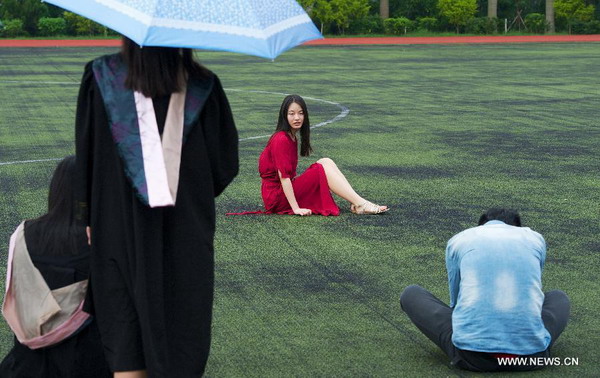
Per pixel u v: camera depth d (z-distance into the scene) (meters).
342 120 14.98
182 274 3.59
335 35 52.19
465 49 37.50
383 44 42.25
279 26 3.49
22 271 3.72
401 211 8.31
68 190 3.76
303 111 8.09
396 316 5.49
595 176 10.05
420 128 14.00
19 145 12.15
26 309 3.70
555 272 6.38
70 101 17.47
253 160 11.01
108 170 3.54
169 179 3.46
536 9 59.56
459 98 18.38
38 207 8.33
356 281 6.18
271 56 3.37
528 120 14.93
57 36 48.84
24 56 31.89
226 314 5.49
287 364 4.72
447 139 12.87
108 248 3.56
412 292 4.83
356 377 4.54
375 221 7.92
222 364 4.71
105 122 3.51
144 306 3.49
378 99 18.25
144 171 3.41
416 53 34.62
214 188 3.77
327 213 8.12
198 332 3.62
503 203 8.66
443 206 8.52
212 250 3.69
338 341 5.06
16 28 47.88
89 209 3.61
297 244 7.14
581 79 22.70
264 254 6.85
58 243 3.72
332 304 5.70
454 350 4.55
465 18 53.69
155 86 3.46
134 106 3.46
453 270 4.62
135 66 3.47
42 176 9.86
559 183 9.65
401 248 7.04
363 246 7.08
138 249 3.47
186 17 3.34
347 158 11.27
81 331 3.74
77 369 3.75
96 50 36.00
